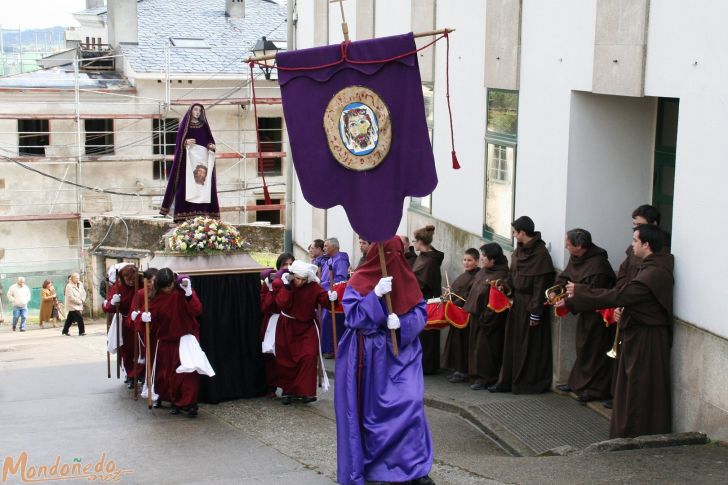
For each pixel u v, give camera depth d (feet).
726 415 24.98
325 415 32.99
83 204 104.42
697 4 26.37
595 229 33.35
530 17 35.65
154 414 33.53
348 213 22.07
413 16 47.42
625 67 29.66
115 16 111.14
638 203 33.45
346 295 21.85
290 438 28.99
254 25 119.55
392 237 22.21
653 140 33.24
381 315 21.45
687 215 26.71
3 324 94.89
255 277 35.83
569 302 28.40
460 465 24.56
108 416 33.37
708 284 25.67
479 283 35.14
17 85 102.32
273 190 113.60
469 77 41.45
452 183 43.73
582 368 32.01
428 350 38.83
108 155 105.81
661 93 28.14
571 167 33.04
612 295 27.20
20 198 102.53
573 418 30.42
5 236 102.73
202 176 41.34
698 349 26.04
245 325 35.68
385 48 21.76
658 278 26.66
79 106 104.22
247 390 35.94
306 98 22.07
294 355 34.68
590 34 31.60
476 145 40.96
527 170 36.17
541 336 33.68
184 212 41.52
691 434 25.70
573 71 32.65
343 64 21.94
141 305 33.45
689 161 26.71
